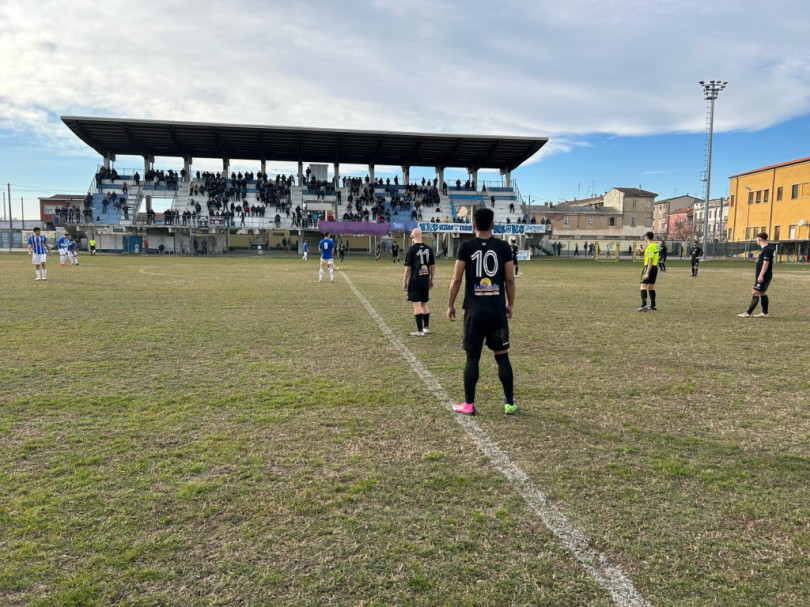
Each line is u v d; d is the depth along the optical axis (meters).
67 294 14.04
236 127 45.47
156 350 7.27
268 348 7.49
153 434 4.14
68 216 47.19
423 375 6.05
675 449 3.96
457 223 47.84
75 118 43.25
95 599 2.27
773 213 56.53
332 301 13.24
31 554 2.58
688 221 97.31
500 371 4.73
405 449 3.91
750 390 5.57
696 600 2.30
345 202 54.16
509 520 2.93
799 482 3.44
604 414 4.76
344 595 2.31
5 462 3.60
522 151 53.31
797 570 2.51
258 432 4.21
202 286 16.91
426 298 8.67
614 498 3.20
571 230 75.50
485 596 2.31
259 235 52.25
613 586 2.39
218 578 2.42
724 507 3.10
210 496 3.16
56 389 5.34
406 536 2.77
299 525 2.86
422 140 49.59
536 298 14.83
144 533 2.77
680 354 7.38
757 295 11.16
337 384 5.64
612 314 11.50
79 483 3.30
